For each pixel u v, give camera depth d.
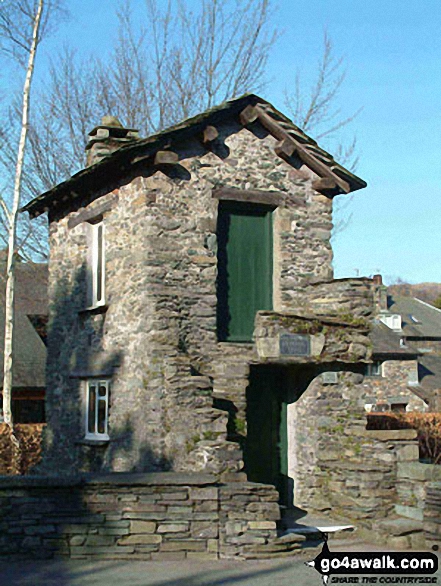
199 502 10.49
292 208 14.49
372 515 12.53
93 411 15.03
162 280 12.92
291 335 13.25
